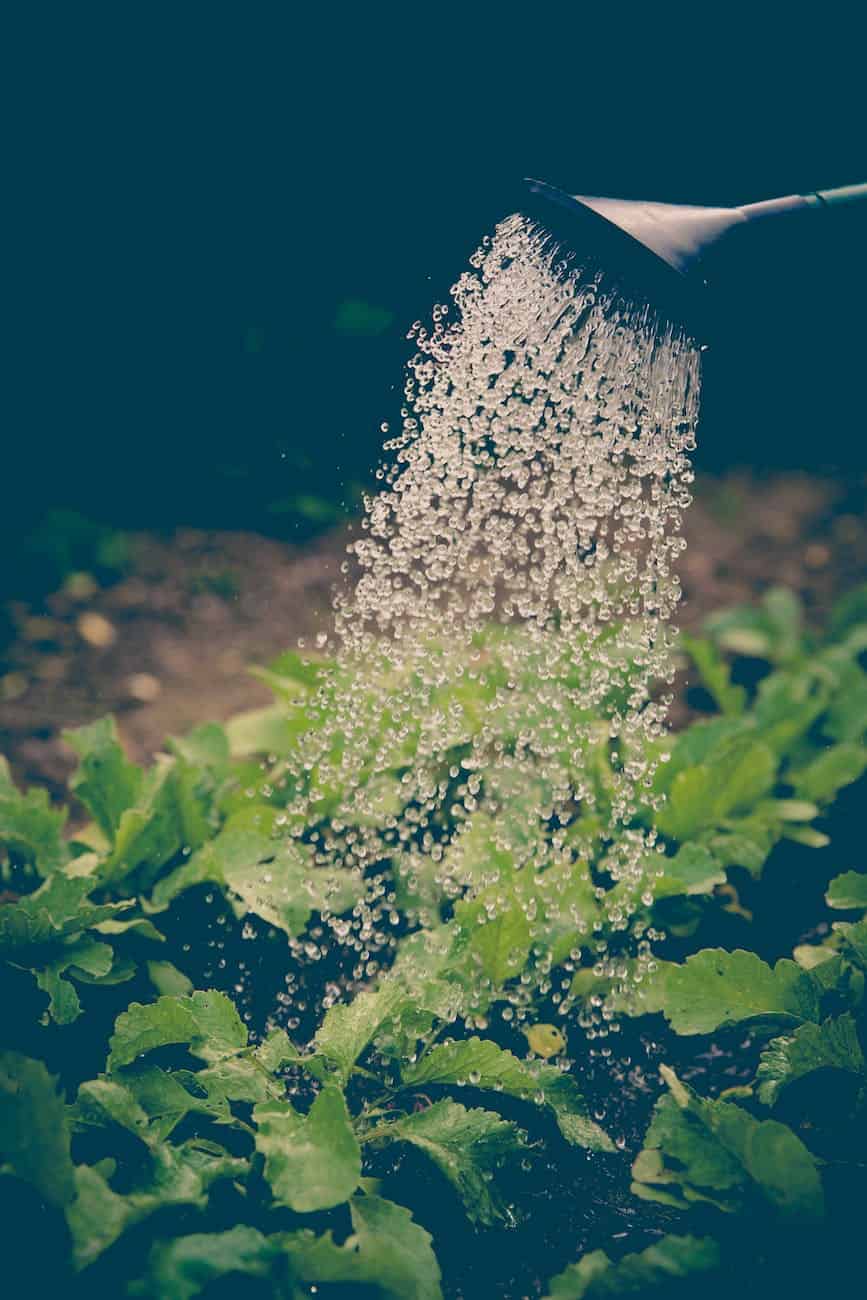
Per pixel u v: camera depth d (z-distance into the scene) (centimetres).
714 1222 183
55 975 205
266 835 255
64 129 621
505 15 592
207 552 479
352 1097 224
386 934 259
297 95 620
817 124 594
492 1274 196
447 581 386
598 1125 222
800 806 283
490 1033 235
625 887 246
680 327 211
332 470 534
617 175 612
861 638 379
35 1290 154
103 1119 178
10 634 422
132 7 599
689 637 433
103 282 615
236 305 613
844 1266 168
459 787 281
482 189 612
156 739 376
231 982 249
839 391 592
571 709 283
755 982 208
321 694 281
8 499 493
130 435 541
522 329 237
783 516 519
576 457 246
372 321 600
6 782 258
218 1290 157
